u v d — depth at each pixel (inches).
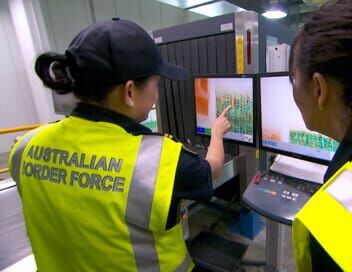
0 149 178.2
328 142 38.3
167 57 77.4
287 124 43.4
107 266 23.3
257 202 41.2
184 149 25.6
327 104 13.6
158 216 21.8
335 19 11.7
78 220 22.5
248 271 69.9
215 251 63.7
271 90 44.2
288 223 36.7
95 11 195.8
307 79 14.0
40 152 25.3
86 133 23.7
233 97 51.7
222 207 91.9
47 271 26.3
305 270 14.0
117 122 24.3
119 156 22.8
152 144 23.8
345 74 11.8
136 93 25.0
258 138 49.4
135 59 23.0
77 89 23.9
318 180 41.9
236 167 69.0
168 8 250.8
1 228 51.6
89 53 21.8
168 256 25.2
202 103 58.2
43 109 176.9
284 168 46.7
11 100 178.5
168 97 76.7
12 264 50.1
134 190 21.8
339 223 11.3
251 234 81.8
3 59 172.6
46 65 23.5
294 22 221.6
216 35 64.5
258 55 63.2
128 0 215.3
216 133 44.8
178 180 23.3
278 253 57.9
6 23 170.7
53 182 23.7
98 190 22.0
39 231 25.9
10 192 53.3
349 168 13.2
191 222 91.8
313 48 12.6
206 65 68.6
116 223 21.9
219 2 194.9
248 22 58.2
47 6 171.6
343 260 10.3
